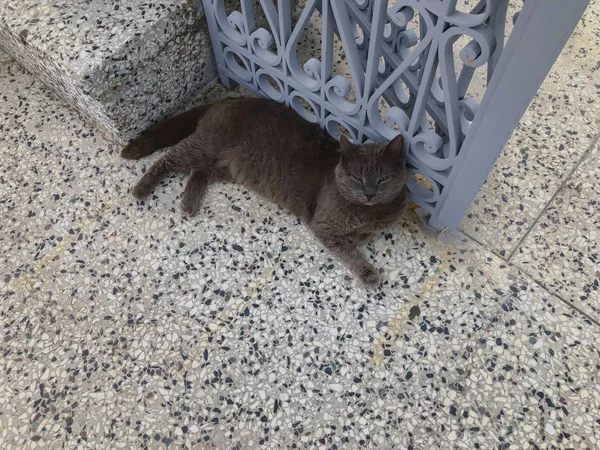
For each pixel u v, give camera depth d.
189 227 1.74
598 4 2.19
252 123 1.68
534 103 1.94
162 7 1.61
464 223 1.70
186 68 1.86
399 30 1.40
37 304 1.61
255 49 1.67
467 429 1.37
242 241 1.70
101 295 1.62
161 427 1.40
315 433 1.38
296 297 1.59
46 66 1.67
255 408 1.42
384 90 1.37
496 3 1.00
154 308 1.59
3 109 2.04
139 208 1.78
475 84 1.98
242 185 1.81
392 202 1.54
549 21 0.90
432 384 1.43
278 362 1.48
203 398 1.44
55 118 2.01
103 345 1.53
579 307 1.53
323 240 1.61
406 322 1.53
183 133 1.88
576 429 1.35
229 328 1.54
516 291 1.57
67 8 1.63
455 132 1.29
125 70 1.60
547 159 1.81
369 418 1.39
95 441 1.39
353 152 1.41
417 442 1.35
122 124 1.77
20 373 1.50
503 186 1.76
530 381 1.42
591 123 1.89
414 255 1.65
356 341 1.50
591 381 1.41
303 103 1.99
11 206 1.81
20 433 1.41
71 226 1.76
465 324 1.52
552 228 1.67
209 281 1.63
